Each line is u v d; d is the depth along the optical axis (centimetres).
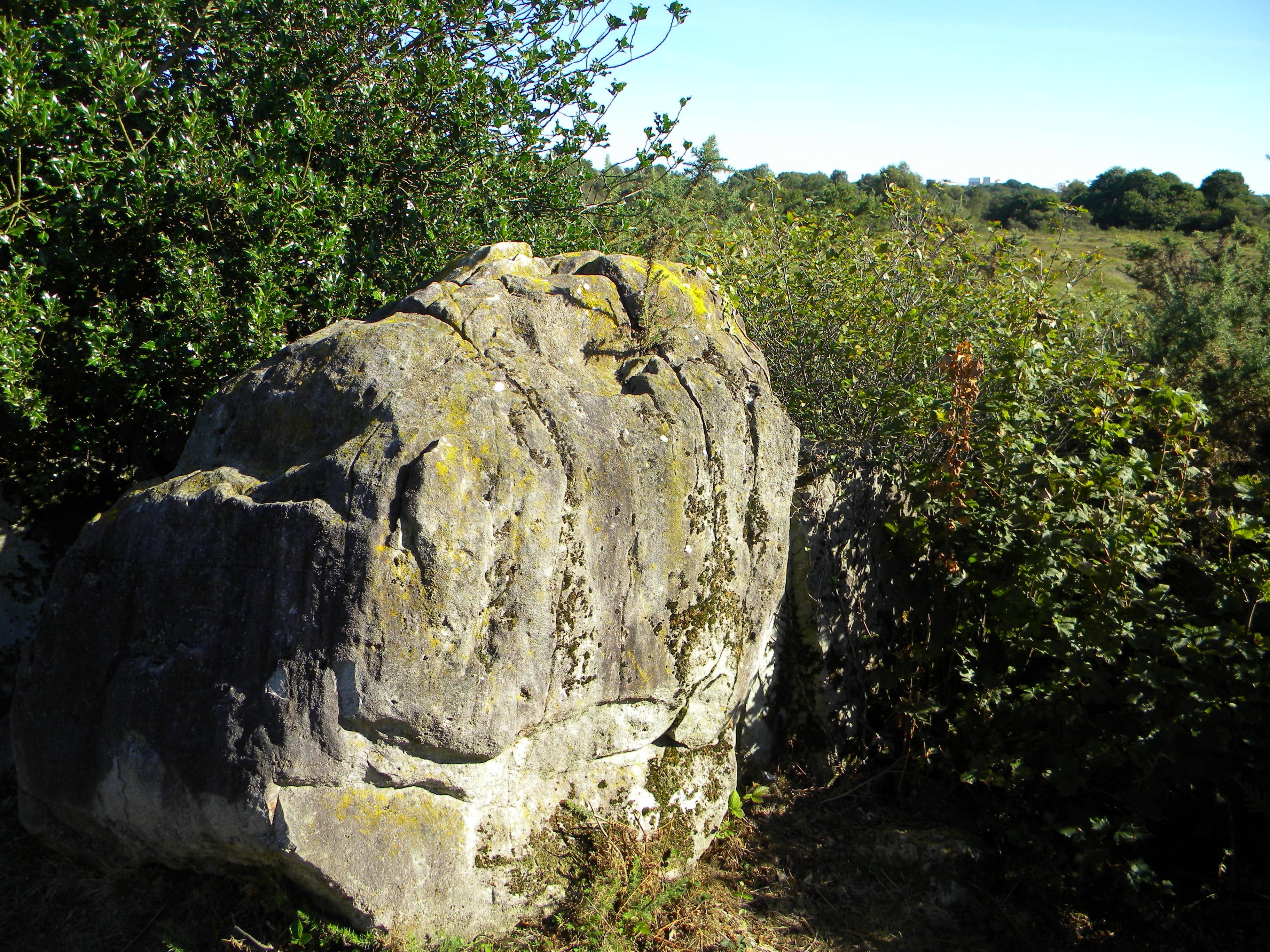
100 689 299
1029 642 404
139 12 451
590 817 347
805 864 394
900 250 521
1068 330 541
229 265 448
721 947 339
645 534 346
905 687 465
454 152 534
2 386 377
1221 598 372
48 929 314
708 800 387
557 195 582
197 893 322
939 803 436
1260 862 369
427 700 285
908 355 491
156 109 439
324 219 481
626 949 325
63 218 405
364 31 512
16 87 389
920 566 500
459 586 288
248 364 426
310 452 311
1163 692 364
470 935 313
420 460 287
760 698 445
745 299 513
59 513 436
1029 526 385
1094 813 384
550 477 314
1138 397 481
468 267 383
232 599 288
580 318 370
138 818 294
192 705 285
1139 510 396
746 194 694
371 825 289
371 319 357
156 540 299
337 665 278
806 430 498
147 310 414
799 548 448
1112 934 364
